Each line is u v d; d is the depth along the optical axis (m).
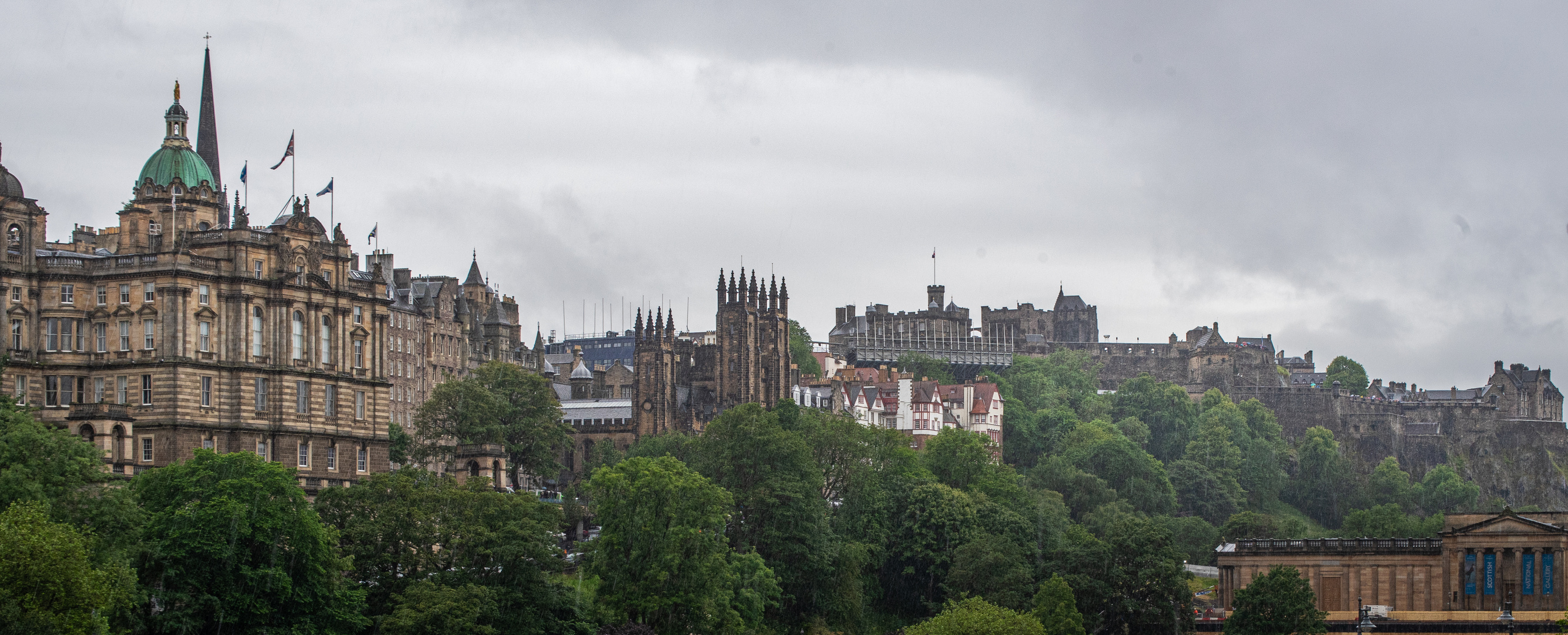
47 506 158.50
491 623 187.75
